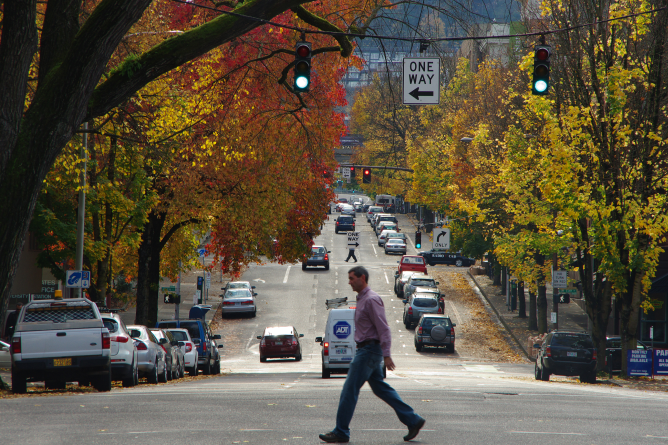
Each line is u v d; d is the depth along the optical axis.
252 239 117.38
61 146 53.00
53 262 105.69
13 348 57.66
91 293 113.00
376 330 27.58
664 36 91.25
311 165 115.25
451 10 64.19
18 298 140.12
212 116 98.19
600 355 102.44
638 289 98.88
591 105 96.38
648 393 66.31
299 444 26.89
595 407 43.00
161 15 96.31
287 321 183.88
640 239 96.00
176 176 107.19
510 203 126.38
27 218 52.75
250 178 110.00
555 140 93.50
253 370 120.69
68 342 58.12
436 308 171.88
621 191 95.12
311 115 103.88
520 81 145.00
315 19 67.56
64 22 54.31
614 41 94.81
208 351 107.38
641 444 28.08
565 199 93.56
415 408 38.97
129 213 102.81
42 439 28.39
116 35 51.62
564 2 97.44
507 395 50.31
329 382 71.50
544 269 140.38
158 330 88.12
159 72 55.38
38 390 62.75
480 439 28.31
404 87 69.38
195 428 31.06
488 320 184.12
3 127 51.12
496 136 159.75
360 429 30.70
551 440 28.47
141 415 35.81
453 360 137.38
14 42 51.41
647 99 94.12
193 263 147.75
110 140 96.44
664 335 144.50
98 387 59.16
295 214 138.25
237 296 186.38
